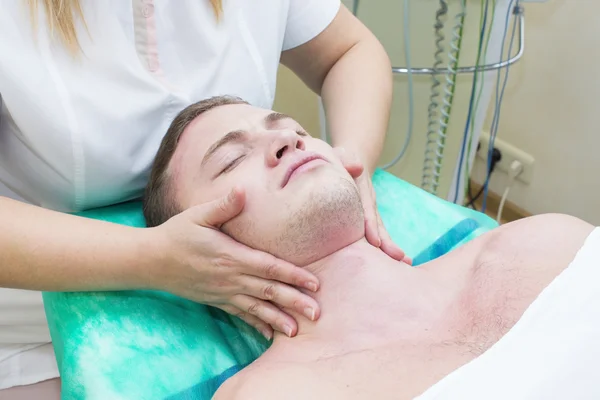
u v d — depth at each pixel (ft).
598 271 2.41
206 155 2.95
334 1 4.00
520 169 7.09
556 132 6.53
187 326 2.91
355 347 2.58
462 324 2.59
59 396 4.19
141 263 2.71
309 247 2.74
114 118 3.04
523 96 6.79
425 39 4.64
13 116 2.87
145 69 3.24
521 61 6.64
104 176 3.17
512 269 2.76
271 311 2.74
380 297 2.72
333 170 2.77
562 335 2.19
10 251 2.62
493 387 2.04
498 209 7.52
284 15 3.68
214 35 3.39
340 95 3.91
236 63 3.50
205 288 2.78
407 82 4.88
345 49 4.13
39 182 3.23
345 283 2.77
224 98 3.30
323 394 2.22
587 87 6.03
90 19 3.02
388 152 5.42
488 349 2.24
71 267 2.68
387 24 4.63
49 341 4.28
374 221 3.05
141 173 3.33
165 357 2.71
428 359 2.38
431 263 3.03
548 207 6.95
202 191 2.94
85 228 2.76
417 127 5.19
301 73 4.44
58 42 2.93
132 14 3.12
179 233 2.67
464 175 5.53
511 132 7.11
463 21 4.48
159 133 3.32
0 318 4.02
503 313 2.53
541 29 6.30
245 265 2.64
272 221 2.70
